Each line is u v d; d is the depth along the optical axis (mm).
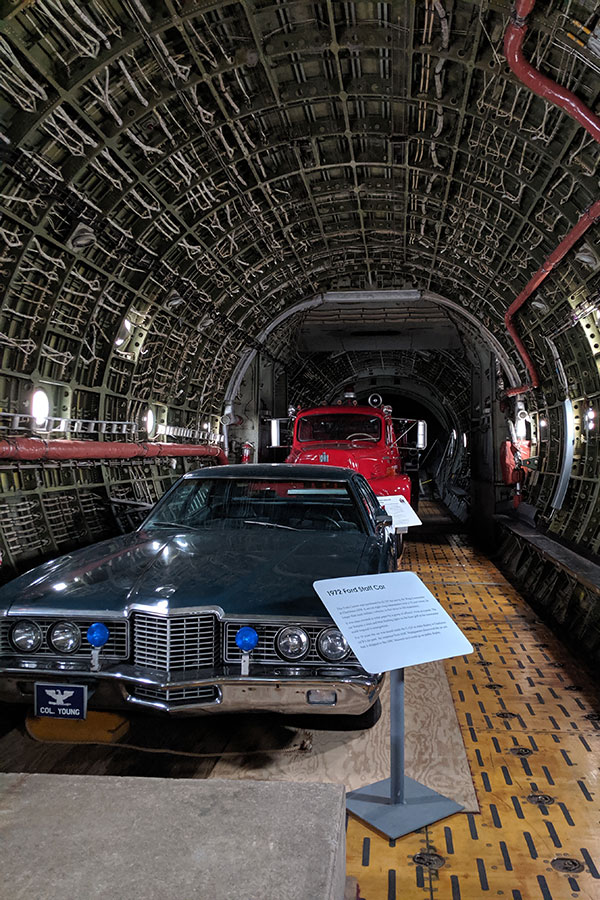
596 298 7172
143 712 3342
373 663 2613
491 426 13320
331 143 7891
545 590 8000
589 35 4707
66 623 3422
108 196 6934
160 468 10938
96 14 5191
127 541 4520
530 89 5301
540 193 6879
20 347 6586
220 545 4270
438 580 9516
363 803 3107
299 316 14742
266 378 15781
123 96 6125
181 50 5957
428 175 8086
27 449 6473
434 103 6453
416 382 27703
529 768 3578
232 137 7383
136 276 8297
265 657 3344
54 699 3312
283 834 1501
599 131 5137
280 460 16703
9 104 5387
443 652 2771
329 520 4766
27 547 6828
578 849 2770
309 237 10156
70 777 1770
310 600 3439
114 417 9125
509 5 4844
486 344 13641
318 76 6531
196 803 1639
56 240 6500
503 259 9023
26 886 1315
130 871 1366
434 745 3869
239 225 8906
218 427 14047
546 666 5445
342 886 1637
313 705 3258
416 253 10828
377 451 10188
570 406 9172
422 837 2850
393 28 5617
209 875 1353
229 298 11078
